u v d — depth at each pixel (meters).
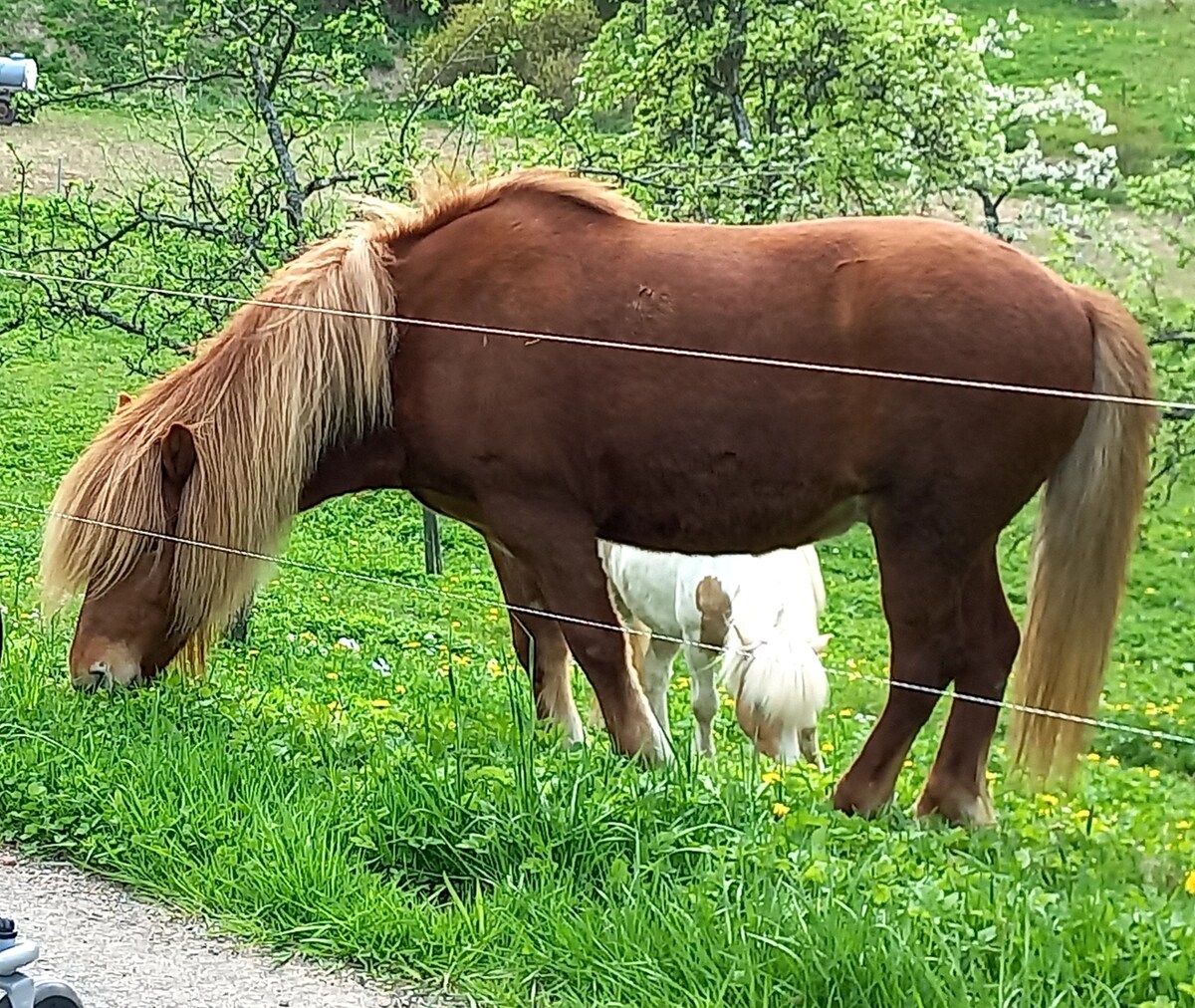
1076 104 16.31
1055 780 5.80
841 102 14.57
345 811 4.86
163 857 4.64
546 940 4.02
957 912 3.89
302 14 11.88
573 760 5.24
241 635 9.70
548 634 6.64
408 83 16.03
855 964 3.61
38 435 18.92
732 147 13.70
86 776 5.21
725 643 7.94
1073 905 3.93
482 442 5.82
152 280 11.49
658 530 5.89
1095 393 5.67
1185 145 26.42
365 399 5.97
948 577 5.62
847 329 5.54
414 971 3.95
